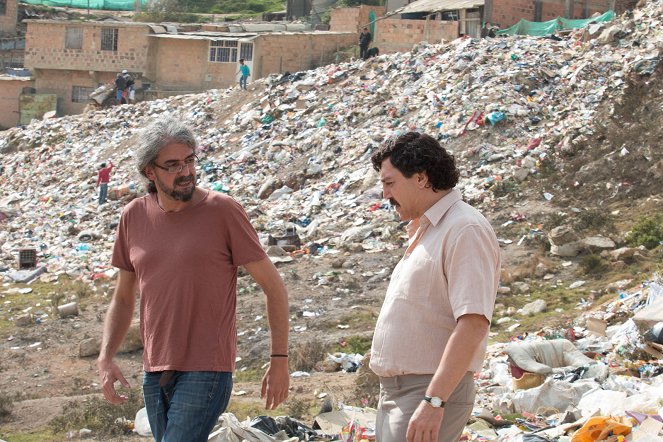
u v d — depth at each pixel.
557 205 20.56
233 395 11.58
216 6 63.84
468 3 39.53
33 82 45.84
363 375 10.74
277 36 43.34
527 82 26.20
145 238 4.49
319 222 22.23
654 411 6.93
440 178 4.12
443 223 4.04
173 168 4.34
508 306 15.80
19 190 32.91
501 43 29.30
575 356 9.32
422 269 4.03
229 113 33.38
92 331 17.00
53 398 11.80
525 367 9.04
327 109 29.69
